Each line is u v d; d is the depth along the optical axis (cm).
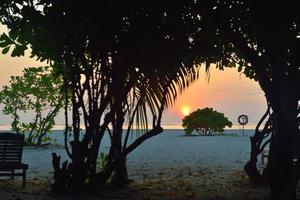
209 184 1019
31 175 1195
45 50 753
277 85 636
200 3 643
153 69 751
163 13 686
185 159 1797
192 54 735
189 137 4262
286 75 660
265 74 647
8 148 931
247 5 621
